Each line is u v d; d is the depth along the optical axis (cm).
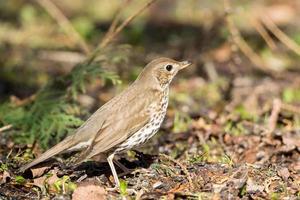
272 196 992
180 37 2336
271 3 2648
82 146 1052
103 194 992
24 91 1788
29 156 1191
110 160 1048
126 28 2400
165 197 990
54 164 1123
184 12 2597
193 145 1327
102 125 1036
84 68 1425
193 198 983
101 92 1772
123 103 1057
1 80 1880
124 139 1036
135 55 2108
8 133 1330
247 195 1002
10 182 1058
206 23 2105
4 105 1440
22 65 2012
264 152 1250
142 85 1078
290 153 1245
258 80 1889
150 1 1463
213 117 1484
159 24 2508
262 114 1538
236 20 2291
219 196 983
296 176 1102
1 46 2177
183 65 1102
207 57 2022
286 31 2330
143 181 1058
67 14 2609
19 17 2514
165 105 1091
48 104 1378
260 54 2105
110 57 1484
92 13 2647
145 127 1057
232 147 1298
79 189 993
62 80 1439
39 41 2234
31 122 1345
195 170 1088
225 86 1802
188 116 1508
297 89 1805
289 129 1423
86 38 2266
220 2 2447
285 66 2012
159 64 1090
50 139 1344
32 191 1036
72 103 1529
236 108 1580
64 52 2103
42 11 2508
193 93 1767
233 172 1059
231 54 1992
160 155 1151
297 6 2634
